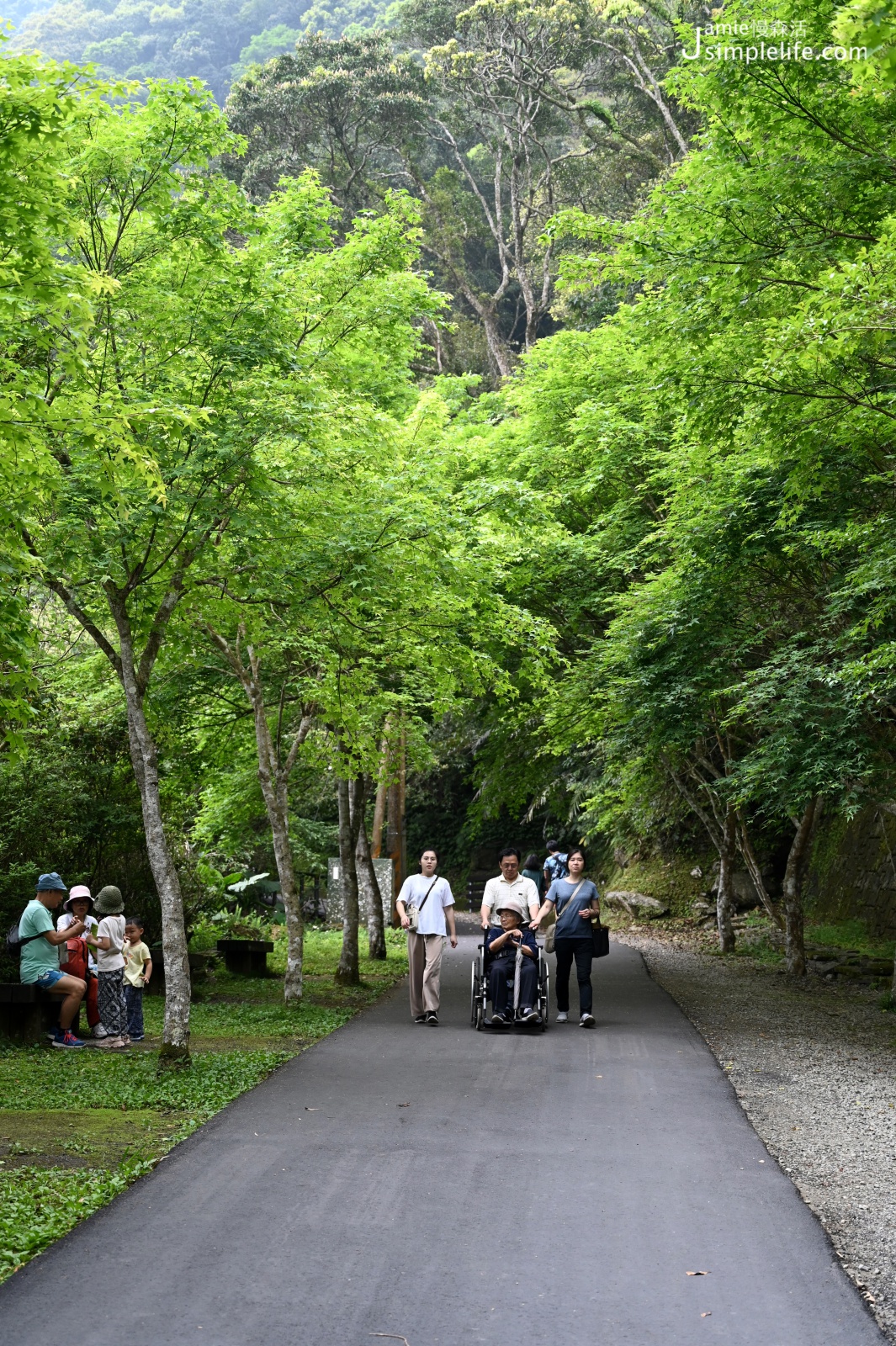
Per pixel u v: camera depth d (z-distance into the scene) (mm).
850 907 24594
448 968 20547
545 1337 4184
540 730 20719
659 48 41312
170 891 10375
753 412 10320
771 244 10328
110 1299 4516
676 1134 7316
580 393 20391
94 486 9070
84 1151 6938
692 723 16531
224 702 17844
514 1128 7457
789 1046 11914
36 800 14703
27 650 8719
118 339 10352
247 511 10289
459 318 47875
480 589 13859
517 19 42688
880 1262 5129
